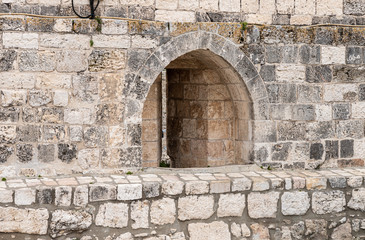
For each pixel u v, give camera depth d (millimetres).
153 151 12953
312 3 12039
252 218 11266
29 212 10086
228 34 11586
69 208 10266
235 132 12805
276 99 11906
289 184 11398
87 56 10891
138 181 10742
